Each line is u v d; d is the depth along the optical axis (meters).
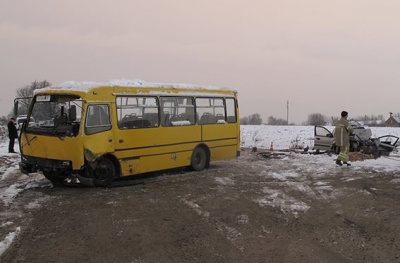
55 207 9.25
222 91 16.22
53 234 7.39
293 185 12.16
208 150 15.46
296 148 24.97
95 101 11.20
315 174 14.19
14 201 9.88
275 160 18.73
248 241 7.30
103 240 7.15
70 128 10.85
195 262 6.34
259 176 13.87
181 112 14.31
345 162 15.80
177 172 14.81
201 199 10.26
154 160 13.12
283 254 6.72
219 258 6.51
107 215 8.63
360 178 12.98
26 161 11.66
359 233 7.77
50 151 11.02
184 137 14.33
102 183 11.73
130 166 12.29
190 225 8.12
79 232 7.52
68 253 6.51
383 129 52.09
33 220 8.22
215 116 15.84
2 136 35.34
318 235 7.69
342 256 6.67
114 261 6.28
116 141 11.81
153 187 11.80
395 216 8.65
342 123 15.84
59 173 11.41
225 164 17.28
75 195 10.61
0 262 6.10
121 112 12.05
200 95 15.09
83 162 10.80
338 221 8.55
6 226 7.80
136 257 6.46
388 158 18.58
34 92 11.84
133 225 8.00
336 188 11.61
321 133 21.75
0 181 13.05
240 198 10.43
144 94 12.83
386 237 7.49
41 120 11.48
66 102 11.13
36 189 11.48
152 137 13.03
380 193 10.75
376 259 6.53
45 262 6.14
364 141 19.72
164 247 6.93
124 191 11.20
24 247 6.73
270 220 8.58
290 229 8.02
